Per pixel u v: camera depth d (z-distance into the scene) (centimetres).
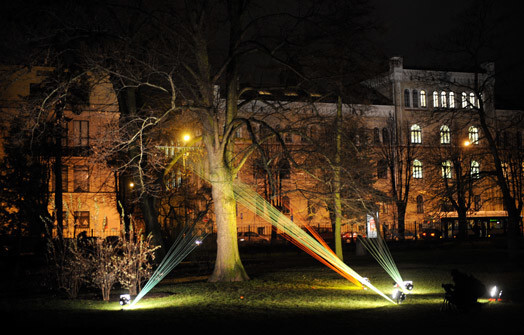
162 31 2269
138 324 1262
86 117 3944
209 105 2233
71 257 2012
